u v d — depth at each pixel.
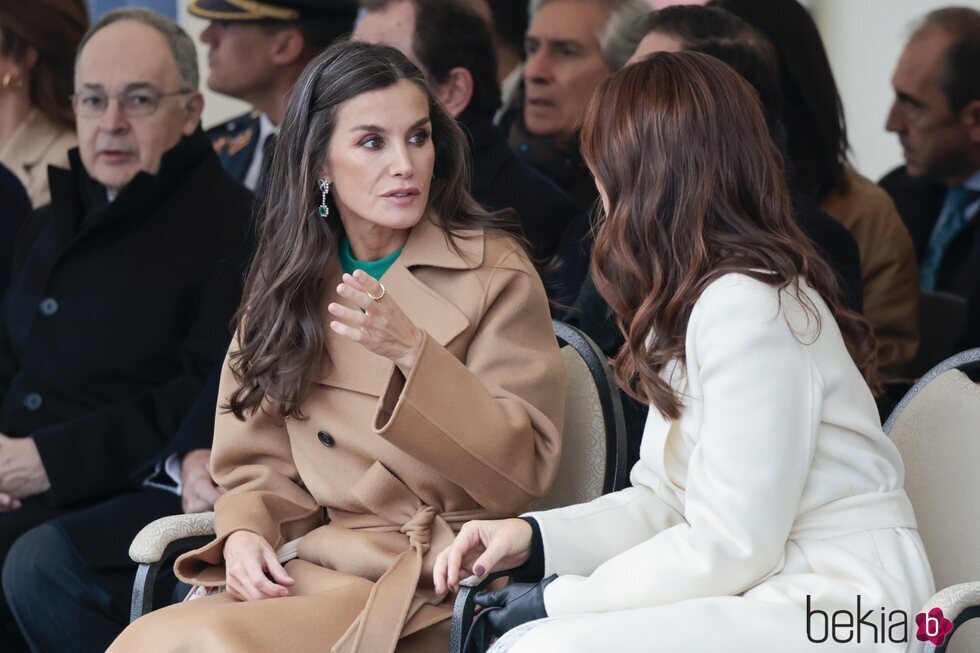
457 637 7.46
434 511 8.66
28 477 12.52
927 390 8.57
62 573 11.34
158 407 12.68
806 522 7.11
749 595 6.96
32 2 15.60
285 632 7.89
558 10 14.24
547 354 8.90
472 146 13.16
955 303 13.91
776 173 7.39
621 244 7.41
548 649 6.63
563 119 14.44
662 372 7.41
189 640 7.68
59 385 13.05
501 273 8.96
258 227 9.68
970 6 14.29
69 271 13.17
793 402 6.89
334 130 8.77
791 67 13.65
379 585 8.17
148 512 11.86
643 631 6.73
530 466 8.42
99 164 13.55
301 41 15.69
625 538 7.62
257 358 8.93
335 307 7.88
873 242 14.13
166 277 13.02
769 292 7.02
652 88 7.36
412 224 8.77
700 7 12.21
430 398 8.06
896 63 14.62
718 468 6.89
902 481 7.39
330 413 8.96
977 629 7.79
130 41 13.45
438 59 12.97
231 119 16.19
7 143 15.84
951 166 14.30
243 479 9.31
